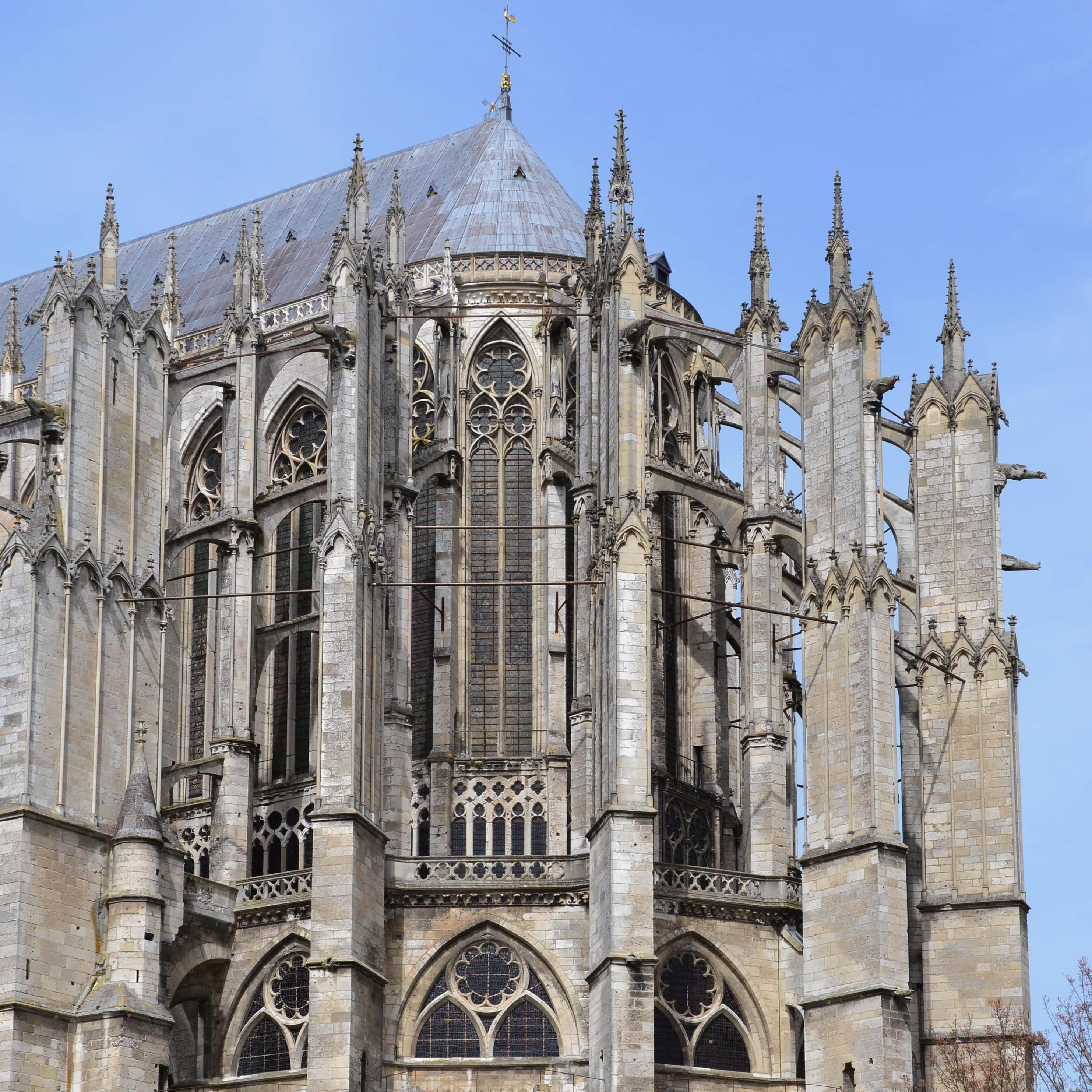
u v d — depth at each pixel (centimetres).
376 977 9212
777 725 10088
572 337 11394
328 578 9550
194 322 13188
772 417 10550
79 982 9125
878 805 9256
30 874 9056
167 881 9369
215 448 11744
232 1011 9638
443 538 11094
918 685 10044
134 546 9869
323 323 10531
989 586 10081
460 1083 9344
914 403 10362
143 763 9481
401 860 9694
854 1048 9025
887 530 11269
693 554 11338
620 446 9725
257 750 10506
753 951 9650
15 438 9956
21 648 9325
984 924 9662
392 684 10188
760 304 10719
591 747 9875
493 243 12081
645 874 9106
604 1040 8975
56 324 9844
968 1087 8962
